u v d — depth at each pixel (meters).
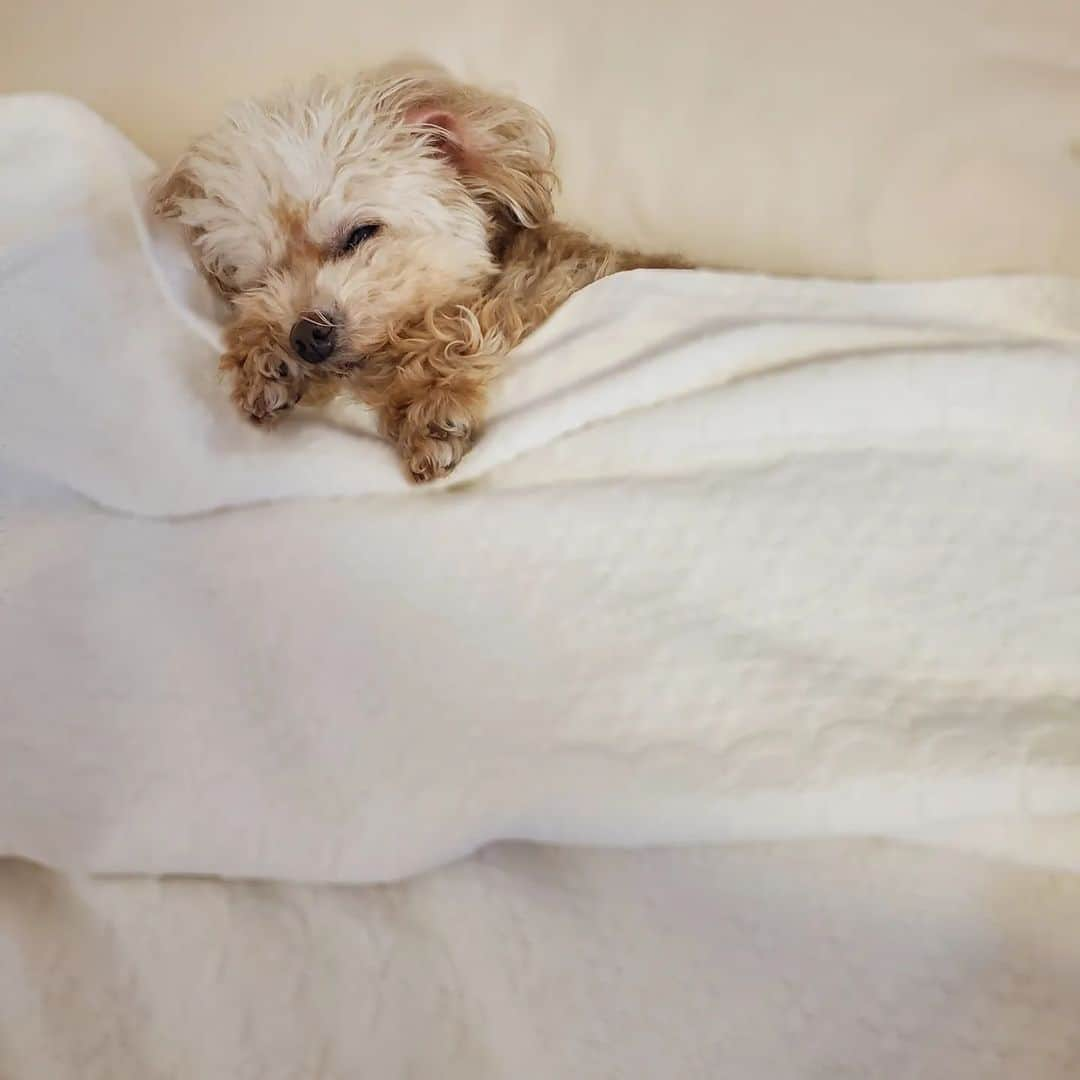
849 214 0.64
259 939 0.52
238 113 0.65
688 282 0.62
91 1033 0.50
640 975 0.49
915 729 0.51
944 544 0.55
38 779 0.56
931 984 0.48
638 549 0.56
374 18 0.69
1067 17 0.62
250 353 0.61
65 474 0.61
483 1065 0.48
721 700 0.53
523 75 0.68
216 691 0.56
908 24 0.63
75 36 0.70
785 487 0.57
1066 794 0.49
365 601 0.57
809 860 0.50
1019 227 0.62
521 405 0.61
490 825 0.52
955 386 0.57
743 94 0.65
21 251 0.62
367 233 0.64
